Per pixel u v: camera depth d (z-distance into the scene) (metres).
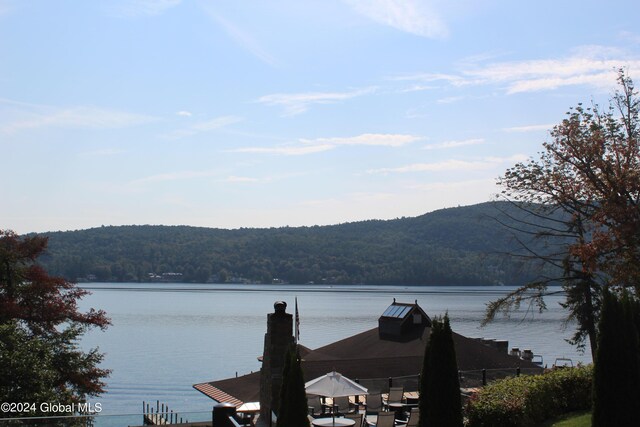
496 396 20.34
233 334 118.50
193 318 152.75
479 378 35.62
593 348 37.97
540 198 37.41
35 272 35.94
